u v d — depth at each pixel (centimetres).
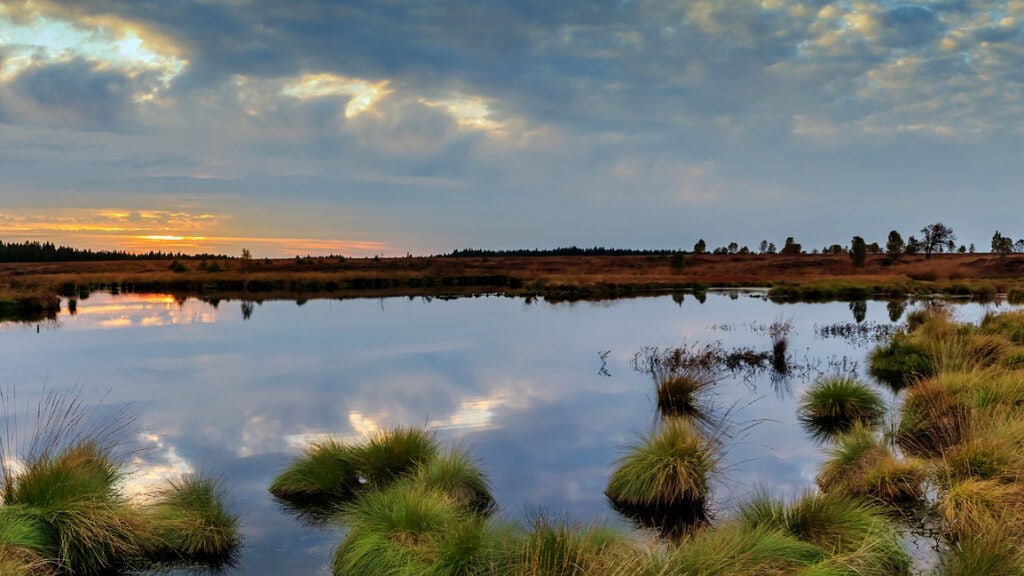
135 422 1197
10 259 14100
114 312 3444
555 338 2328
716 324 2719
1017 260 8750
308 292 5216
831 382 1216
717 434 1054
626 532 643
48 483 652
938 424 940
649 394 1379
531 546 539
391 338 2355
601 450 992
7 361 1898
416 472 821
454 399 1359
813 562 537
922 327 1811
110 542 627
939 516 685
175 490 749
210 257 13512
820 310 3403
